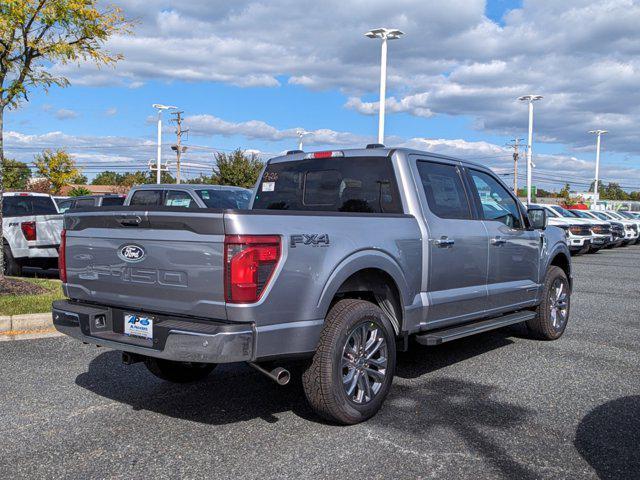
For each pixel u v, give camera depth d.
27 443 4.06
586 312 9.41
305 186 5.92
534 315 6.82
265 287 3.87
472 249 5.75
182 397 5.03
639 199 132.50
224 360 3.73
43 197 13.69
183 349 3.83
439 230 5.35
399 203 5.26
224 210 3.78
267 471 3.64
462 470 3.66
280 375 3.96
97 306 4.54
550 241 7.26
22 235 11.76
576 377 5.69
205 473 3.61
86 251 4.54
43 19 8.54
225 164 49.28
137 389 5.23
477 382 5.50
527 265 6.73
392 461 3.78
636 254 23.81
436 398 5.03
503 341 7.24
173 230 4.00
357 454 3.88
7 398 4.95
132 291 4.24
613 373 5.83
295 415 4.62
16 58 8.91
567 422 4.49
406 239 4.96
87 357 6.21
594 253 24.17
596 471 3.67
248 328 3.79
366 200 5.46
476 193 6.12
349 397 4.31
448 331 5.47
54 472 3.63
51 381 5.41
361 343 4.45
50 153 42.69
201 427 4.36
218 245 3.80
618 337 7.52
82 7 8.59
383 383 4.59
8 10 8.11
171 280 4.01
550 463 3.78
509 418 4.57
